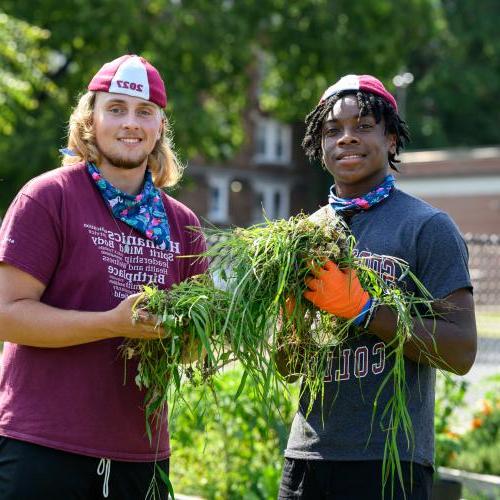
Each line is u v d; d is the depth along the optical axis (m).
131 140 3.02
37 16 18.66
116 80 3.01
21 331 2.79
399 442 2.94
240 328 2.78
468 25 37.06
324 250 2.81
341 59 22.38
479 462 5.85
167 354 2.77
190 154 19.86
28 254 2.82
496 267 11.56
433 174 27.05
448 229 2.97
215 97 22.02
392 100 3.20
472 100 37.62
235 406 4.57
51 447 2.82
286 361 3.09
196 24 19.98
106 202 2.99
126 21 18.69
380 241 3.02
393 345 2.88
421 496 2.98
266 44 22.92
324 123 3.21
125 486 2.94
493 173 25.72
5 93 13.20
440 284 2.93
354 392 2.97
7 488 2.81
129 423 2.92
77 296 2.89
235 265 2.89
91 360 2.88
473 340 2.90
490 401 6.64
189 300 2.76
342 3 22.39
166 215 3.12
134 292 2.97
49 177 2.94
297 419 3.14
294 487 3.10
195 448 5.01
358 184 3.17
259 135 37.28
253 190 37.00
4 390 2.92
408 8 23.03
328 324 2.94
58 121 18.95
